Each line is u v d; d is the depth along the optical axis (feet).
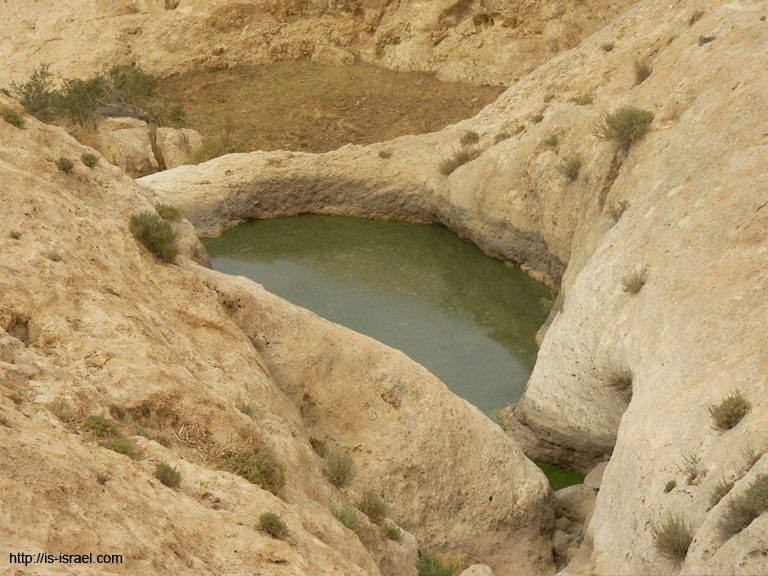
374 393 45.19
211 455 31.37
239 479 29.96
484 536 44.32
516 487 45.65
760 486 26.35
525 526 45.55
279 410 39.37
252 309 45.85
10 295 32.40
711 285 41.73
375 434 44.11
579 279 55.83
